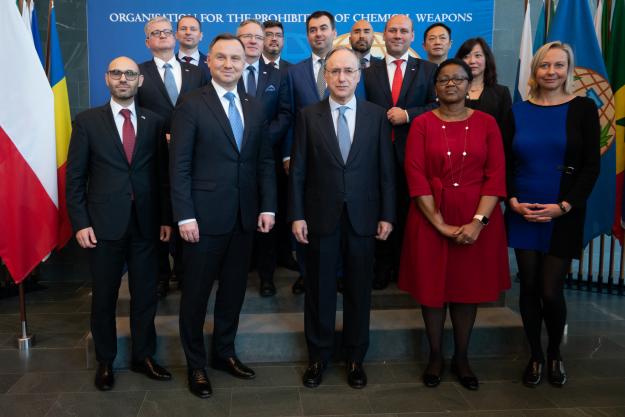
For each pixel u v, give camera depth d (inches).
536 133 100.6
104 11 171.5
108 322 103.2
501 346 118.7
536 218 98.0
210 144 96.3
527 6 159.2
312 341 104.8
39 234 122.0
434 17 175.5
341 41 175.3
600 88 142.9
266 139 104.0
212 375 108.8
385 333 116.8
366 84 124.6
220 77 95.6
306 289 104.5
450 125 99.7
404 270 105.0
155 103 122.4
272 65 138.3
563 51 99.5
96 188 99.5
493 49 179.9
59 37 174.4
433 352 105.5
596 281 183.6
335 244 100.7
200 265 98.3
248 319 123.4
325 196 99.1
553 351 105.8
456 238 96.4
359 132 99.4
